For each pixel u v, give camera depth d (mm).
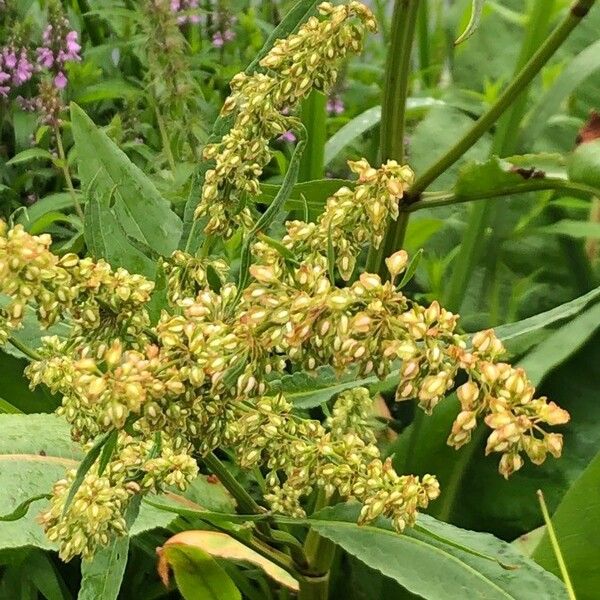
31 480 265
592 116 291
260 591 359
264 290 160
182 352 163
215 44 620
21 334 289
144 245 223
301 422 214
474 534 243
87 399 166
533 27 337
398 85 248
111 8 633
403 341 151
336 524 242
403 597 343
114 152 322
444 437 355
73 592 350
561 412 151
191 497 303
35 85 579
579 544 291
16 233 160
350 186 287
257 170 208
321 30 197
